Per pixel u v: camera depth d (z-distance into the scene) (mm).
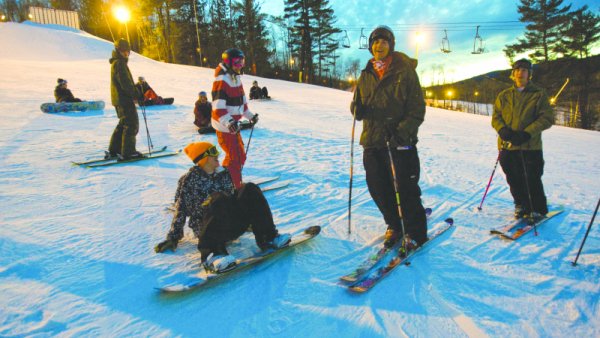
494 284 2598
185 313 2225
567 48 37000
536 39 38438
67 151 6043
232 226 2689
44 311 2174
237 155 3859
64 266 2660
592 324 2193
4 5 56781
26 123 8086
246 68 48031
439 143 9398
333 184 5012
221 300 2359
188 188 2916
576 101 36438
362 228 3561
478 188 5148
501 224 3754
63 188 4309
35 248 2871
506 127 3617
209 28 50156
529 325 2170
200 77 23219
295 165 5938
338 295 2436
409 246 2979
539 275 2730
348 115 13328
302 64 46938
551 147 10781
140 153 5828
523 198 3820
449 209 4242
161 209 3836
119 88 5375
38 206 3721
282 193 4562
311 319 2193
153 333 2045
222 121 3621
